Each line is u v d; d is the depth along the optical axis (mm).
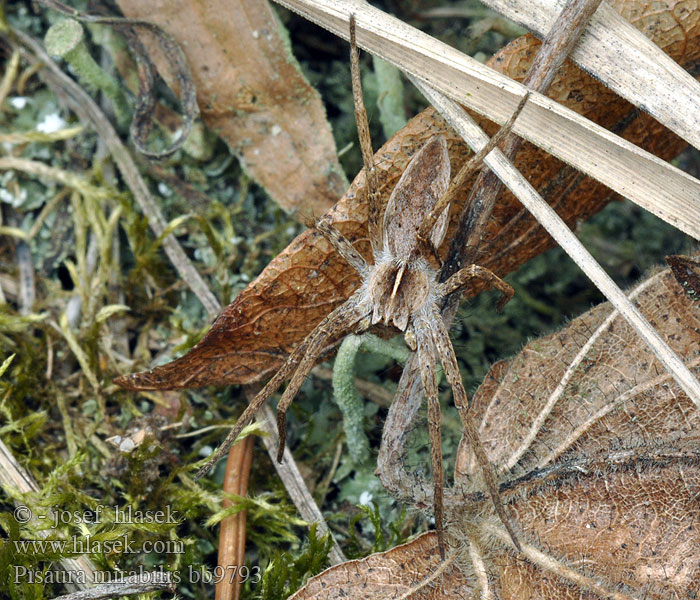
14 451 166
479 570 157
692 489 157
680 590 155
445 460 169
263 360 163
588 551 157
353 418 167
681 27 159
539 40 159
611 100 161
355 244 161
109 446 168
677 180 157
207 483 166
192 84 169
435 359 156
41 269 176
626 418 159
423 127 159
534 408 160
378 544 163
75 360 172
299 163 171
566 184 163
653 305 160
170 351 174
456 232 160
